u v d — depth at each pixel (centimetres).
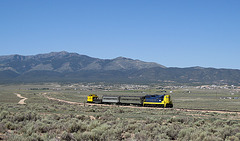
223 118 4556
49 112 5038
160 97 7762
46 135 2298
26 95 16788
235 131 2762
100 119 3809
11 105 7044
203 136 2300
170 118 4106
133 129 2828
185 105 10144
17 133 2519
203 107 8956
